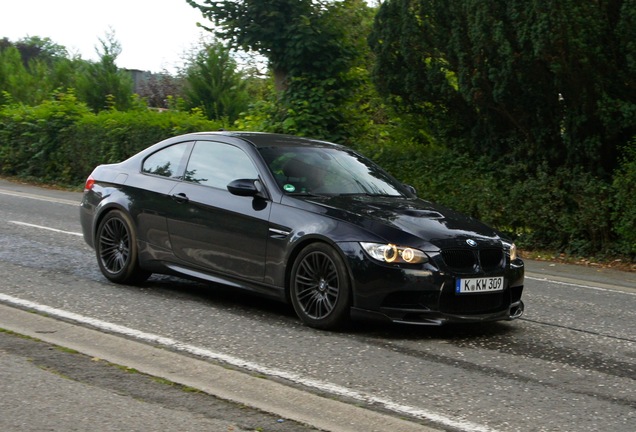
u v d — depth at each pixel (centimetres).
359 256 655
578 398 528
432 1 1462
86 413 456
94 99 2861
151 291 816
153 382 515
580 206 1338
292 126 1755
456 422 471
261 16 1720
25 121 2350
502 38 1324
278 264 706
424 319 651
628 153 1334
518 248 1414
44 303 731
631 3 1209
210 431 436
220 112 2922
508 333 711
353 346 634
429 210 727
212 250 757
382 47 1540
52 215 1460
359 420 464
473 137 1526
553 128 1413
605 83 1297
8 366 536
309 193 729
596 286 1048
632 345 691
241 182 725
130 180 848
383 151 1631
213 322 693
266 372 555
